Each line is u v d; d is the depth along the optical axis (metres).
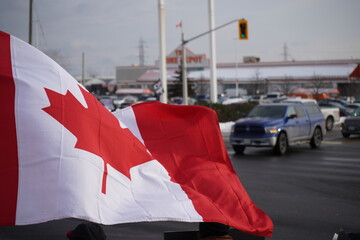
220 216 3.05
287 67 84.94
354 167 13.08
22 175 2.35
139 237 6.32
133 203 2.76
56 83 2.65
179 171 3.60
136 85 106.81
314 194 9.27
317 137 18.31
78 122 2.64
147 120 3.84
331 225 6.96
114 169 2.79
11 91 2.51
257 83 77.38
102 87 104.75
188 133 3.81
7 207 2.27
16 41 2.65
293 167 13.09
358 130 21.92
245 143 16.20
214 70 36.34
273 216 7.46
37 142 2.44
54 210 2.33
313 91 70.06
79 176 2.46
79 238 2.55
